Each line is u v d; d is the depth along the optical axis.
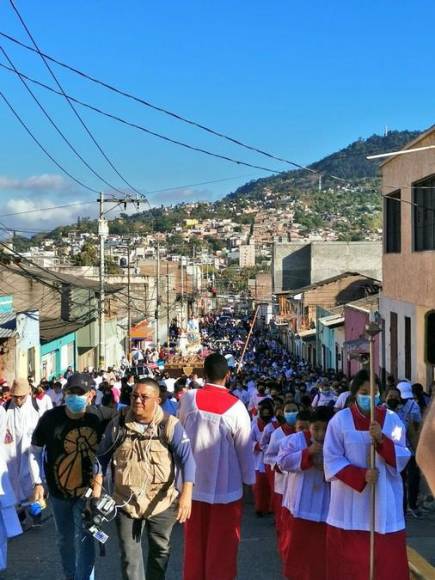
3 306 28.55
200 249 161.88
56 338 32.50
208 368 6.95
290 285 71.50
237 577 7.78
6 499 7.20
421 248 21.94
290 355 57.81
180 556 8.58
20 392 9.75
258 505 11.66
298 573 7.27
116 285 52.47
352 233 157.62
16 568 8.05
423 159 21.06
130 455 5.97
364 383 6.11
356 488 5.93
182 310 80.75
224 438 6.75
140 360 40.16
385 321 25.94
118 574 7.86
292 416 8.73
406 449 6.11
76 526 6.69
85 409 6.90
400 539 6.03
